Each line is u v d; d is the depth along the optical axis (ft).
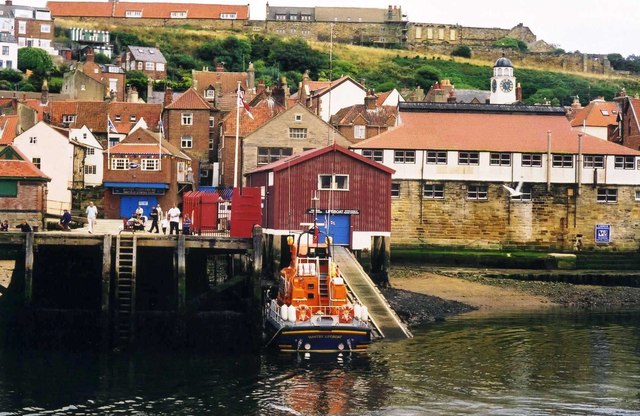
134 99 420.36
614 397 127.34
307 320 154.51
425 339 168.25
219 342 163.73
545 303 220.02
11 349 157.07
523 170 262.67
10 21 536.83
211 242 163.43
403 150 258.37
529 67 642.63
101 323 157.38
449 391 129.59
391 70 586.04
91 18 643.04
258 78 491.72
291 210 208.64
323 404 122.21
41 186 219.41
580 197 264.31
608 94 586.45
